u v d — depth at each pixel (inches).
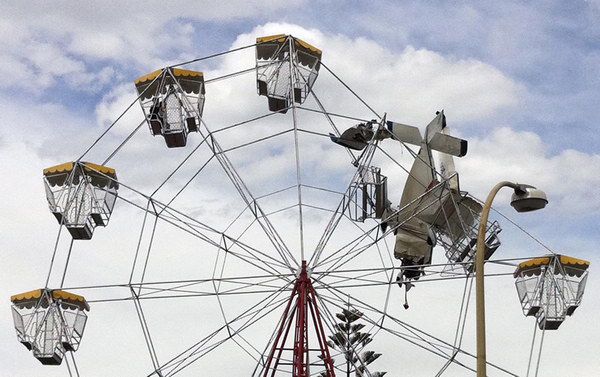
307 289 1184.2
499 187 892.0
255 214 1250.6
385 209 1347.2
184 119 1364.4
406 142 1381.6
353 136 1363.2
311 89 1409.9
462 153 1346.0
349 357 1322.6
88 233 1311.5
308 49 1402.6
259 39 1406.3
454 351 1248.8
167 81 1379.2
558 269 1293.1
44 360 1257.4
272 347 1161.4
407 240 1389.0
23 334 1256.8
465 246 1338.6
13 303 1272.1
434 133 1357.0
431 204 1322.6
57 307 1262.3
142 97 1380.4
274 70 1391.5
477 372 821.2
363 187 1328.7
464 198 1328.7
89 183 1312.7
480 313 836.6
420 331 1253.7
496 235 1317.7
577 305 1286.9
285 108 1364.4
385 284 1246.9
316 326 1166.3
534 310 1289.4
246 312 1242.0
